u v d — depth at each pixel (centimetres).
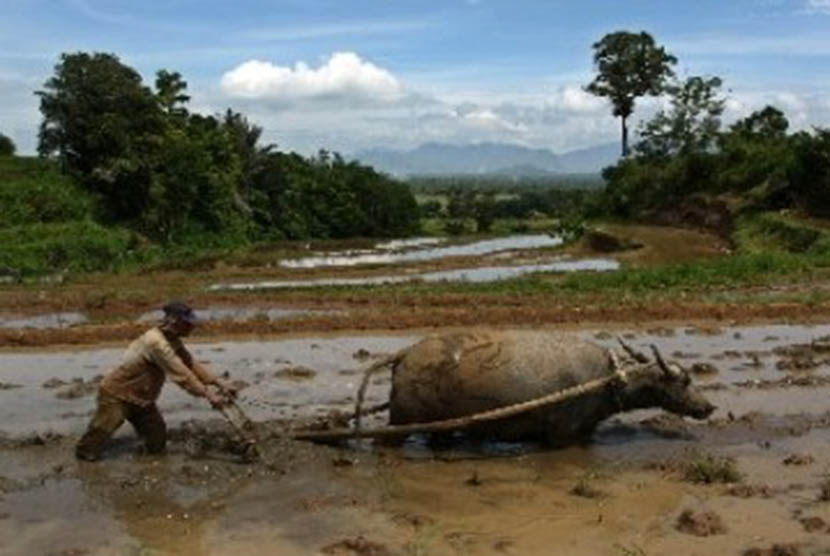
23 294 2800
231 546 825
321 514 901
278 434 1130
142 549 814
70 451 1088
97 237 4809
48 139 6056
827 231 3859
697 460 1036
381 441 1118
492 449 1112
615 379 1095
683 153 7275
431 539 837
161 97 6706
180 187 6169
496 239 7200
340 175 8794
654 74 8025
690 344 1827
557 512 912
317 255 5403
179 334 1075
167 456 1070
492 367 1067
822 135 4775
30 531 858
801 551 806
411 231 9231
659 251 4691
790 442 1144
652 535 853
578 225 6228
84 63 6053
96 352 1803
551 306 2228
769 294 2458
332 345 1855
